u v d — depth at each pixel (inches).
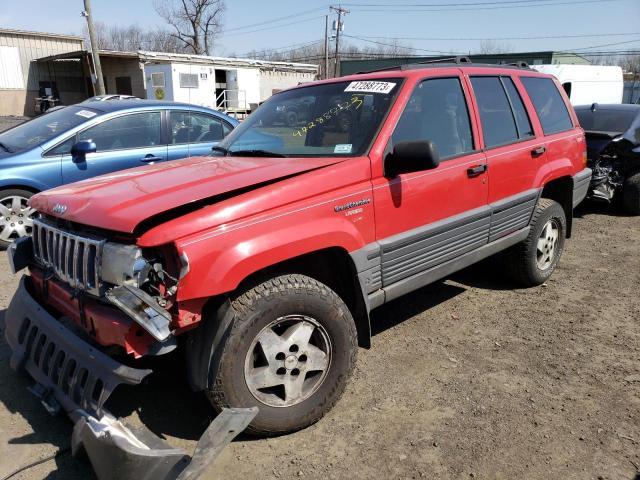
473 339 166.6
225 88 1185.4
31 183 247.0
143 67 1164.5
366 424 124.6
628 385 139.9
